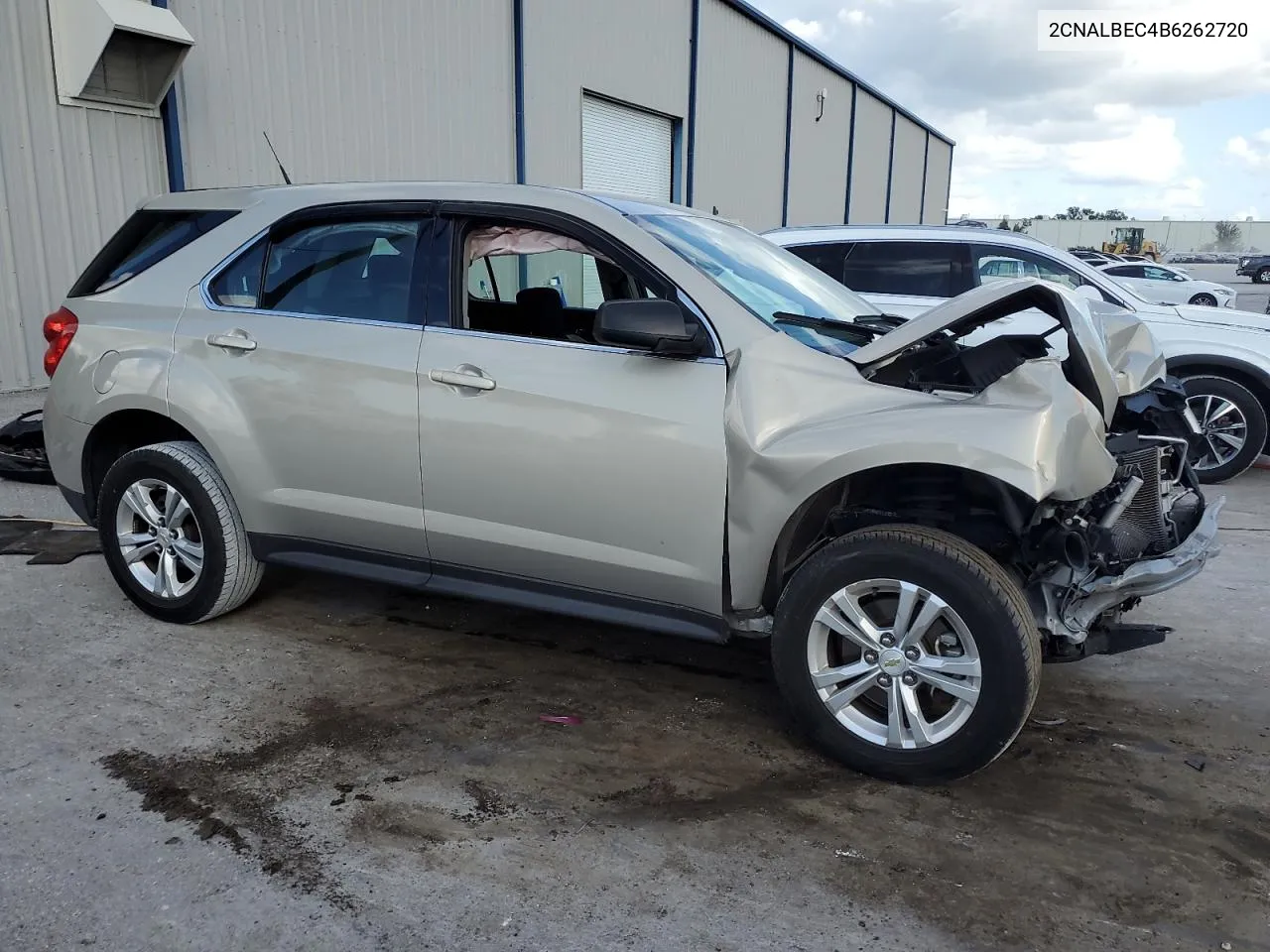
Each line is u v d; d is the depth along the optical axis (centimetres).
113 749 319
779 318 342
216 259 407
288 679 376
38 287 743
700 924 243
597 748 331
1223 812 301
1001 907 253
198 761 314
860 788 309
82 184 767
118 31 731
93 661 386
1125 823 294
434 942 234
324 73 991
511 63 1293
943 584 288
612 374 329
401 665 393
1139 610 475
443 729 341
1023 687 283
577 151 1483
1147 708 372
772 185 2278
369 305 375
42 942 230
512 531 351
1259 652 427
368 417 366
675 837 280
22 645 399
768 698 373
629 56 1591
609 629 437
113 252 439
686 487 319
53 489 633
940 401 302
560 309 443
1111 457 303
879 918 247
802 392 312
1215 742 346
